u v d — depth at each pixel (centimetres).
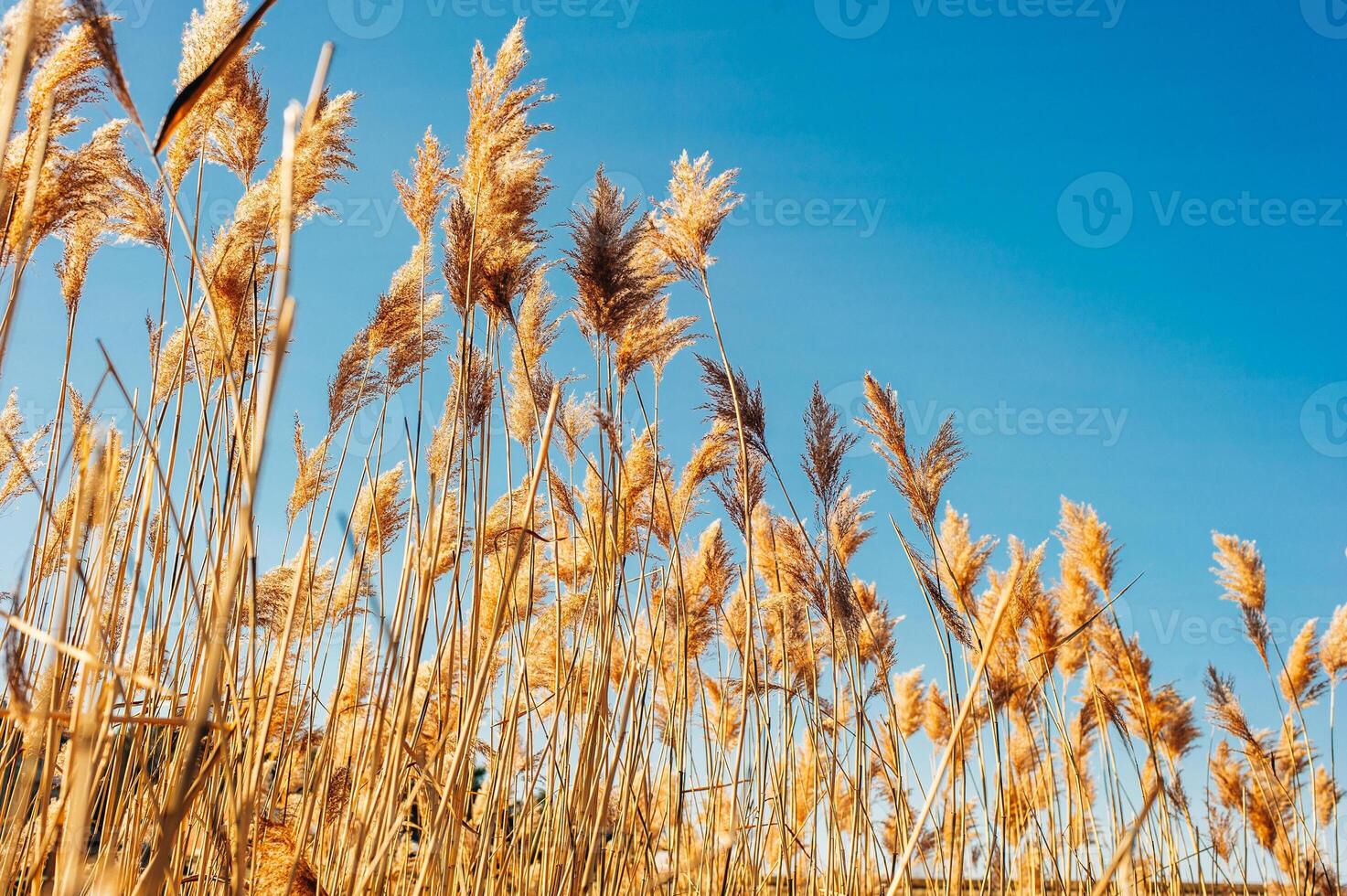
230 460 159
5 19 114
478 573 165
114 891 75
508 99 187
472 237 186
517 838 178
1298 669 293
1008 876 213
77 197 168
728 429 218
